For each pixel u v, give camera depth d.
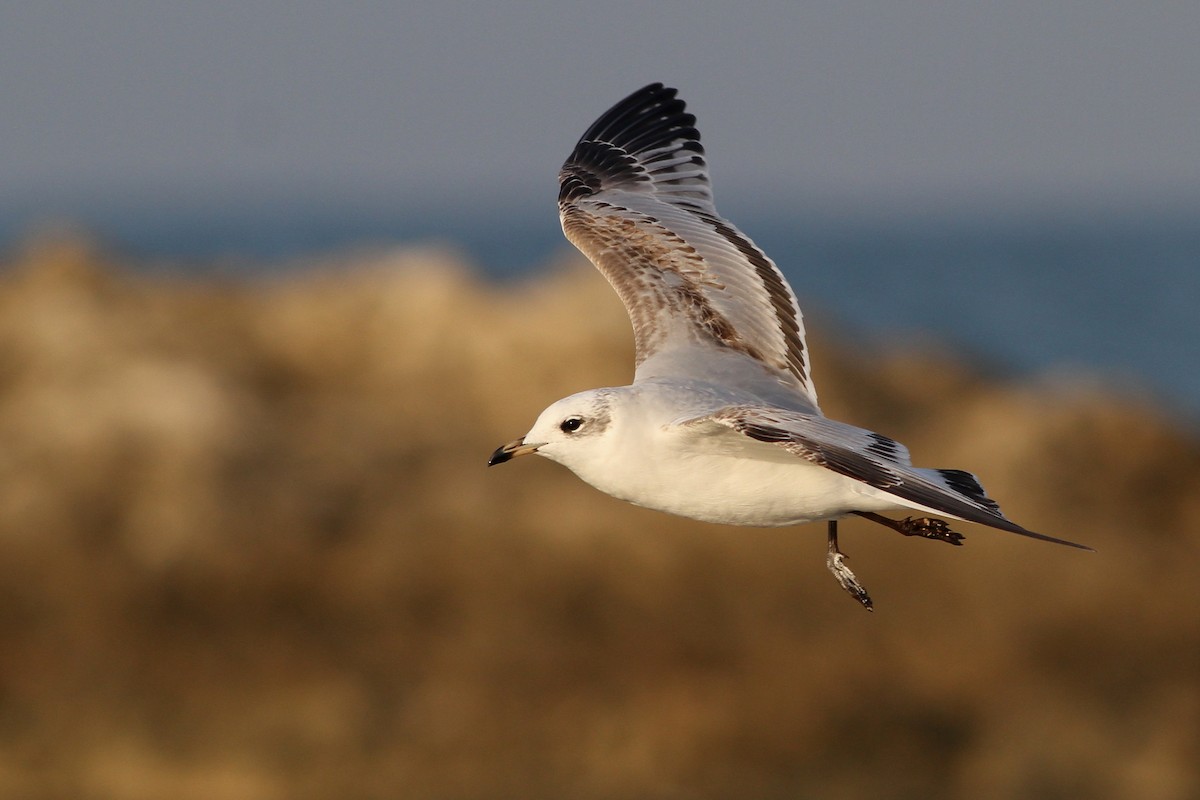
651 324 8.77
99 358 19.77
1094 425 20.14
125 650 16.33
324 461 18.25
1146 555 18.00
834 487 7.62
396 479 18.16
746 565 17.16
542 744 16.09
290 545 17.05
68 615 16.47
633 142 9.79
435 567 17.06
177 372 19.48
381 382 20.53
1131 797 16.02
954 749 16.42
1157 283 107.81
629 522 17.44
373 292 21.92
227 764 15.72
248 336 21.41
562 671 16.44
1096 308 85.75
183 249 159.25
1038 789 16.09
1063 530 18.23
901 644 16.91
